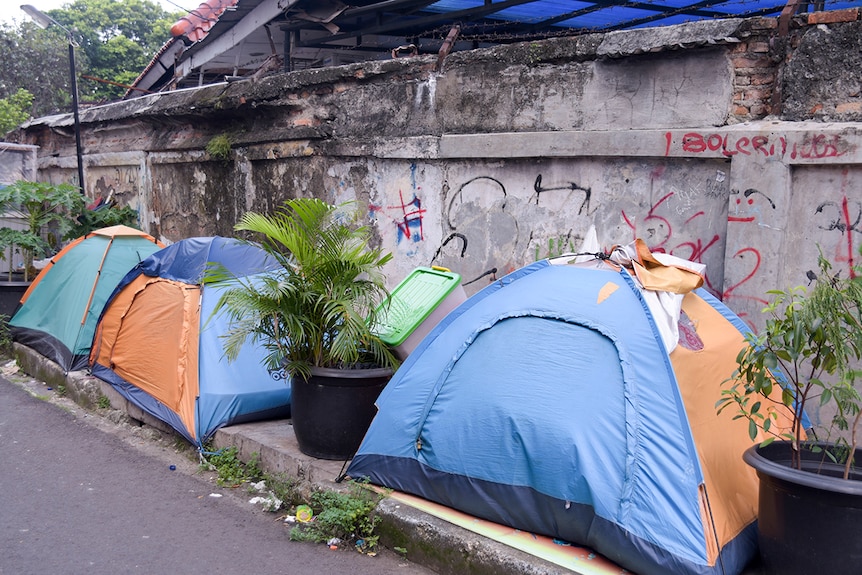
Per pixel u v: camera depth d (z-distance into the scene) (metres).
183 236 10.89
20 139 15.91
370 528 4.55
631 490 3.73
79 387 7.62
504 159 6.27
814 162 4.54
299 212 5.21
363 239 5.96
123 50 28.64
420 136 6.89
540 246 6.10
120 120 11.97
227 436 5.95
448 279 5.59
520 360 4.25
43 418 7.18
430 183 6.89
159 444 6.43
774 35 4.87
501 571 3.88
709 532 3.59
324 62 11.30
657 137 5.28
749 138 4.81
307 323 5.16
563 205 5.94
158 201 11.49
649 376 3.94
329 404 5.17
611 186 5.64
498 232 6.39
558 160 5.94
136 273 7.16
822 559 3.35
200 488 5.49
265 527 4.85
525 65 6.11
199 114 9.80
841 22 4.59
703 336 4.36
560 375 4.11
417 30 9.61
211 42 11.39
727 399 3.91
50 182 14.93
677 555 3.54
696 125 5.17
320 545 4.59
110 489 5.46
